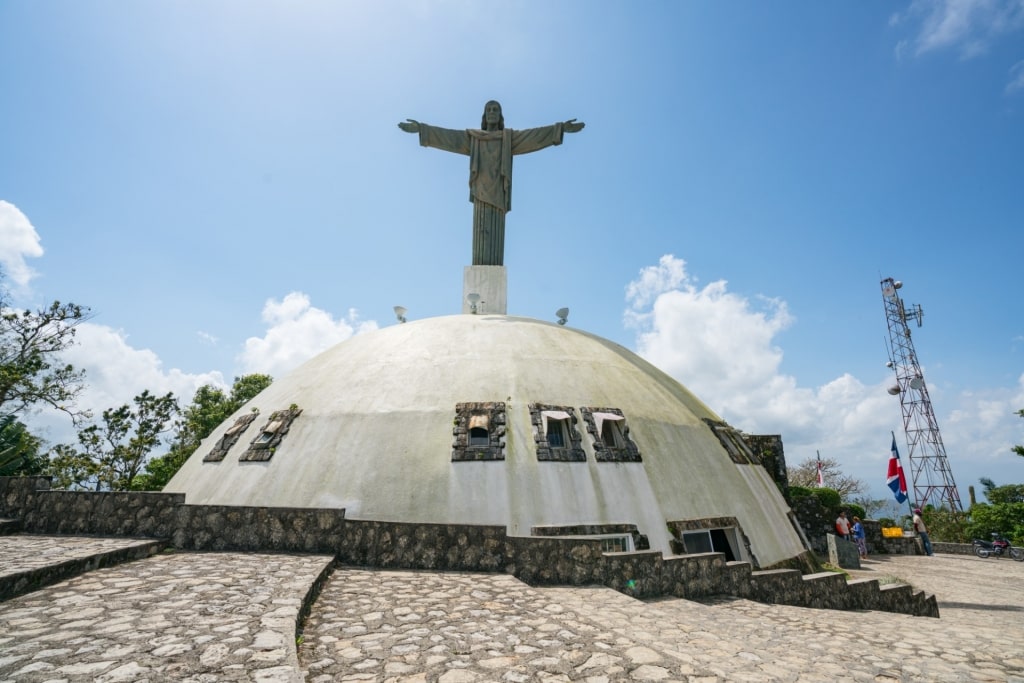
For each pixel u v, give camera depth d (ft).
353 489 45.96
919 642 31.04
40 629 21.47
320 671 19.38
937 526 129.59
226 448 54.08
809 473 188.85
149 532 38.78
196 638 20.72
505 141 80.48
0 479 41.75
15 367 91.30
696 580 38.86
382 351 61.36
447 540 37.11
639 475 49.19
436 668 19.83
